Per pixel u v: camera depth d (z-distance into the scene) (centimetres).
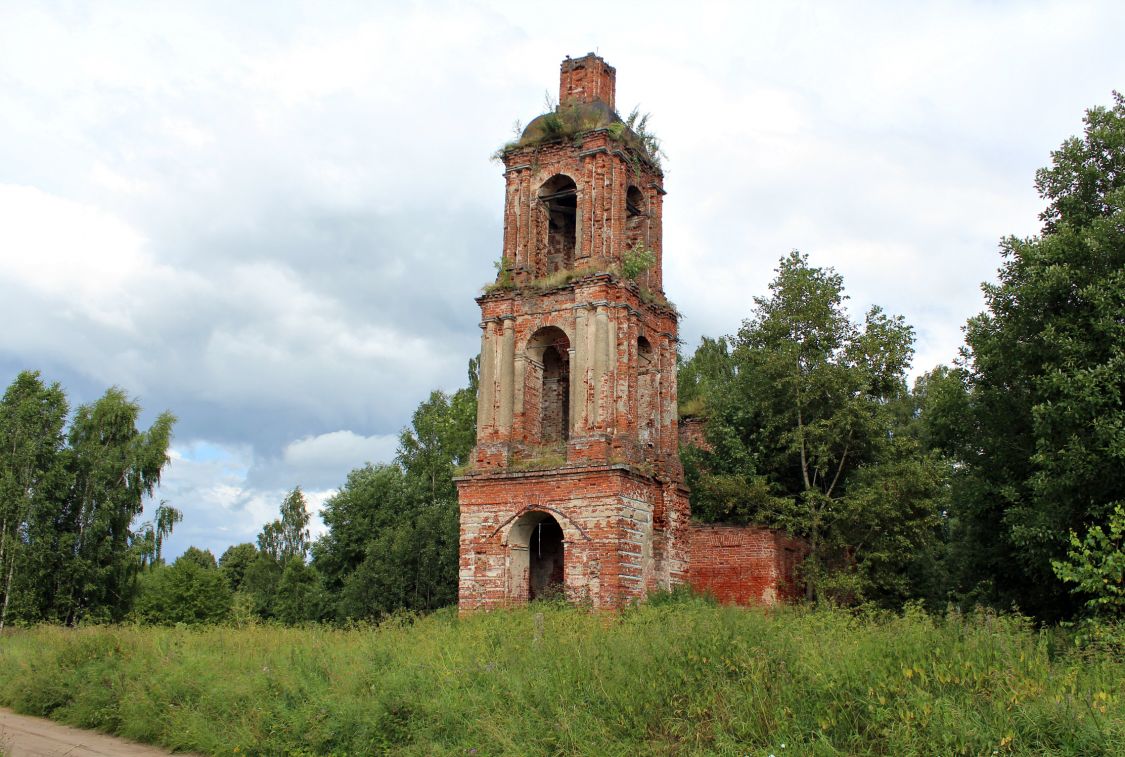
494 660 1959
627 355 3609
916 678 1426
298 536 9194
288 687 1952
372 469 6812
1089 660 1630
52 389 5922
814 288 4219
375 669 2003
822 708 1408
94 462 5850
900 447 4106
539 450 3722
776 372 4159
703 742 1454
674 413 3931
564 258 4088
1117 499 2344
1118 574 1855
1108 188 2697
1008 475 2822
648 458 3725
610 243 3703
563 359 4034
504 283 3806
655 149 4153
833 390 4056
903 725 1280
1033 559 2559
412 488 6538
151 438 6162
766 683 1527
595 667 1733
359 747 1698
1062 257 2556
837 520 3947
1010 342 2698
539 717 1616
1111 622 1984
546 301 3716
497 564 3484
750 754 1367
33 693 2441
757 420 4441
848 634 1862
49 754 1945
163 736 2041
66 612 5491
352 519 6456
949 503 3859
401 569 5494
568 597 3328
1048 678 1370
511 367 3709
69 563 5512
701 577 3981
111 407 6078
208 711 2002
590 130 3797
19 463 5550
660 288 4028
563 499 3425
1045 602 2836
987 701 1333
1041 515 2442
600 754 1455
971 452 3084
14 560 5306
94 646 2581
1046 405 2409
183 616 6216
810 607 2861
